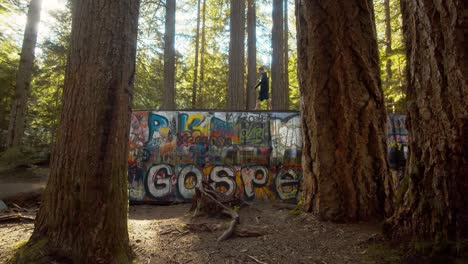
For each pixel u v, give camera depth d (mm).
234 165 6754
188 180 6688
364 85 4324
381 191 4234
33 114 17234
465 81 2400
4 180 7781
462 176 2500
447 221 2543
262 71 10281
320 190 4332
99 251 2641
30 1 11578
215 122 6898
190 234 3965
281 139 6844
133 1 3037
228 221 4613
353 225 3959
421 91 2781
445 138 2572
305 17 4641
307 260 3014
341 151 4246
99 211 2695
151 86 14586
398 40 15492
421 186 2791
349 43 4312
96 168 2713
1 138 13172
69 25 13414
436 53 2604
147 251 3266
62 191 2730
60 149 2809
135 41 3070
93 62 2775
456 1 2441
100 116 2750
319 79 4410
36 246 2633
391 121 7152
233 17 12594
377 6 16828
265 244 3547
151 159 6734
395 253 2771
